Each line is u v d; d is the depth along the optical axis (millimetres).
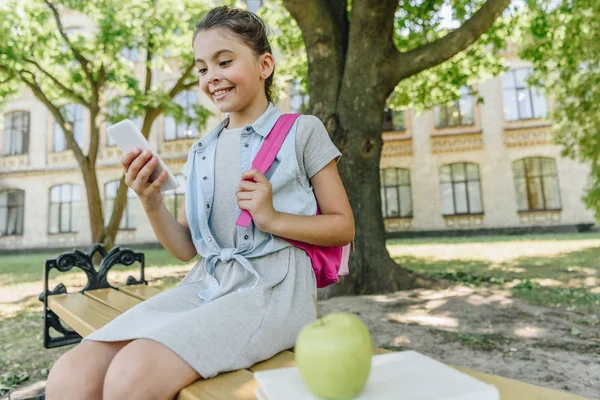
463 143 18609
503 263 7949
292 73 10344
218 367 1032
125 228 20031
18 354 3316
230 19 1446
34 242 20812
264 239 1342
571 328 3545
